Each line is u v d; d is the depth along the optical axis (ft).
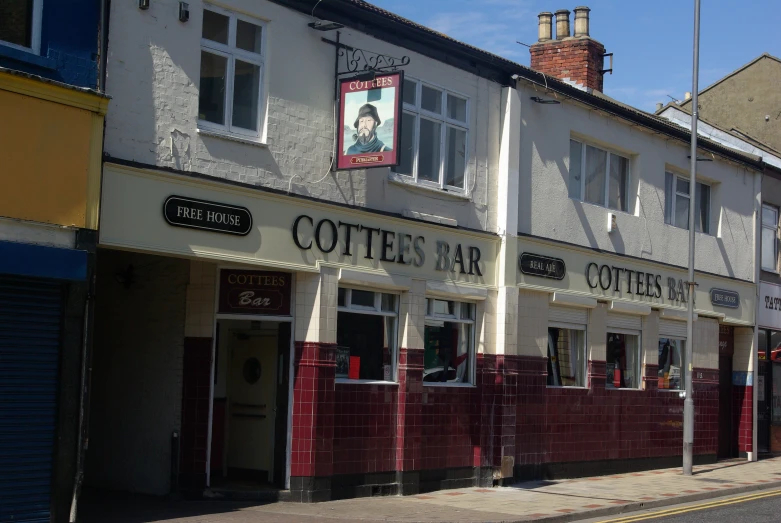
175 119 41.14
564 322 62.80
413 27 51.85
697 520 45.93
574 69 78.59
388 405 50.39
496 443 55.72
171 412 47.01
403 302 51.42
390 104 45.16
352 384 48.55
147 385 48.16
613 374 67.56
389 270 50.34
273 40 45.39
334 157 47.32
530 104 60.03
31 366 35.81
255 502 45.39
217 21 43.73
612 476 64.49
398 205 51.24
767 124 100.01
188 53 41.86
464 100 56.29
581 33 79.41
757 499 55.67
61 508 36.37
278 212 45.01
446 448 53.47
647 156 71.00
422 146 53.42
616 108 66.23
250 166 43.96
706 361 76.43
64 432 36.52
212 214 42.14
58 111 36.14
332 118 47.88
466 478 54.70
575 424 62.49
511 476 56.34
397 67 50.60
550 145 61.52
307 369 46.24
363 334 49.98
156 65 40.52
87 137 37.01
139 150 39.68
